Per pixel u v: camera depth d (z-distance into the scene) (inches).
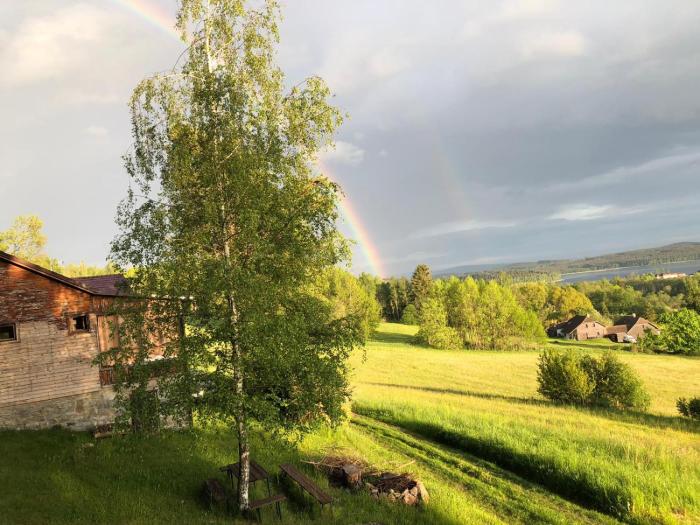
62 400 719.7
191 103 482.6
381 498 560.4
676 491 552.4
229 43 492.1
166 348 457.7
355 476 590.6
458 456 741.9
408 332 3814.0
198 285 441.4
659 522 510.6
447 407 1025.5
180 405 448.1
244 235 458.0
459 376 1897.1
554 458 646.5
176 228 457.7
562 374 1236.5
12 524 400.2
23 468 535.8
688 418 1083.3
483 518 528.7
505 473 671.1
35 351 706.8
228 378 461.7
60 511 441.4
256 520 452.8
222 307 456.1
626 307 6072.8
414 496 561.9
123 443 617.6
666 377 1915.6
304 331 466.9
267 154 474.9
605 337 4500.5
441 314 3120.1
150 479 546.9
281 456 666.8
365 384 1542.8
